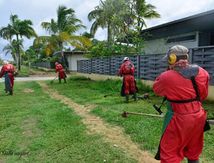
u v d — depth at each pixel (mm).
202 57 9664
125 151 5102
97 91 14047
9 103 10945
